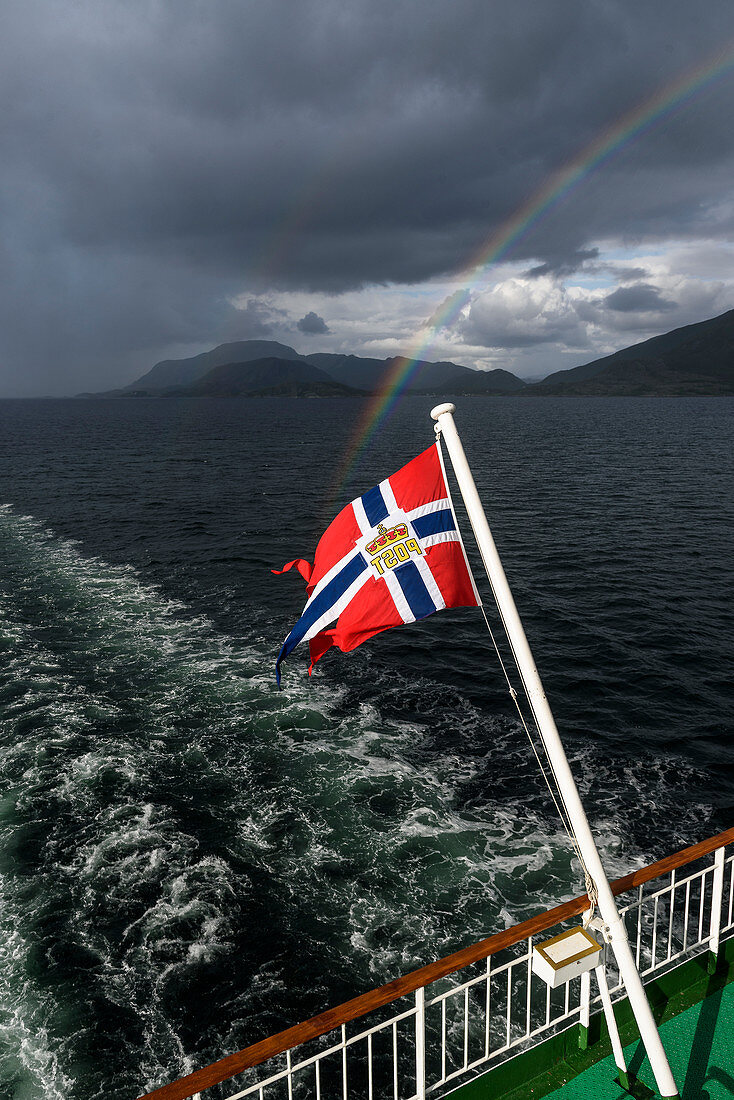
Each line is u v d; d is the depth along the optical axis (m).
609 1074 5.72
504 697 22.22
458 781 17.48
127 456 99.69
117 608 31.19
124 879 14.13
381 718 20.67
